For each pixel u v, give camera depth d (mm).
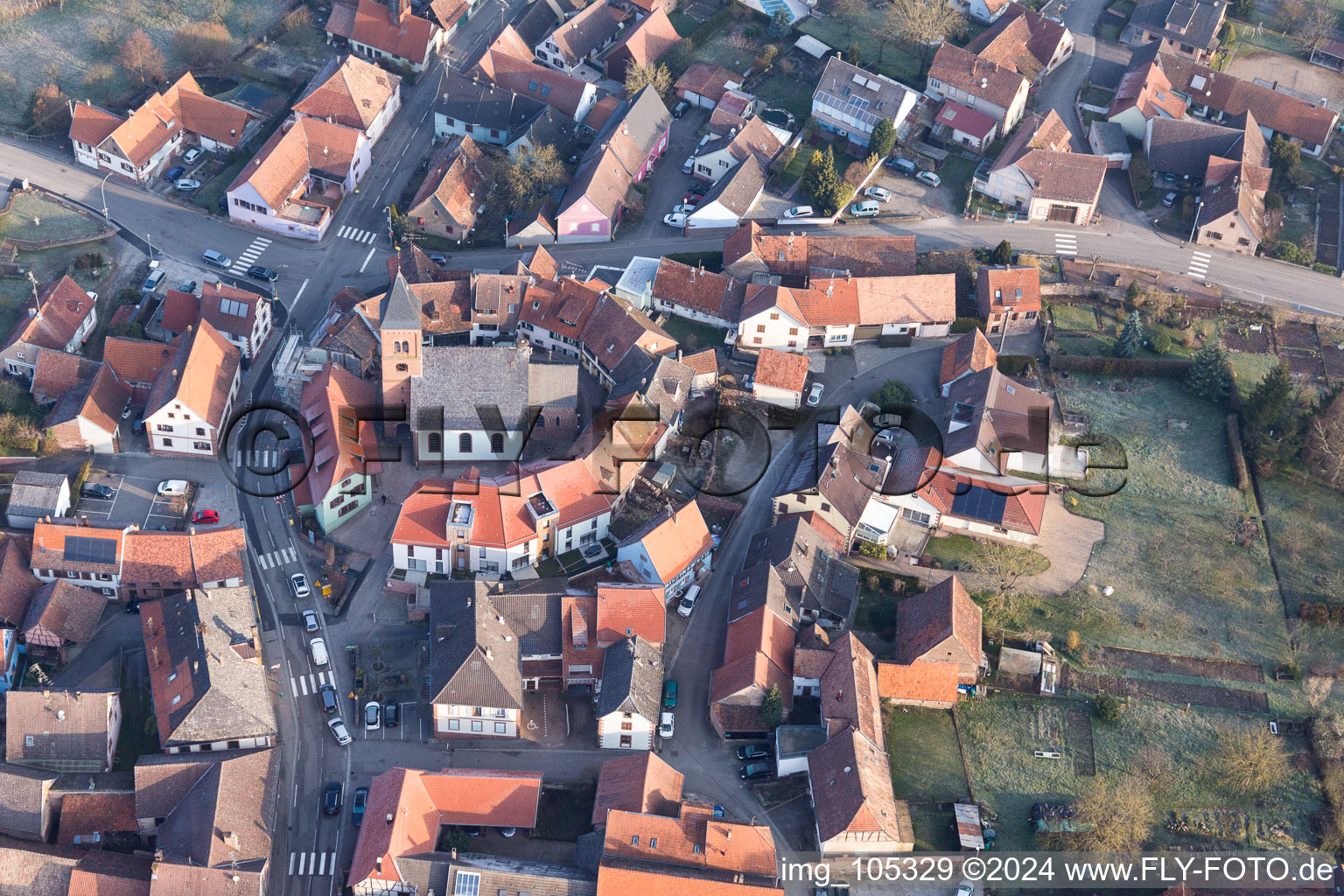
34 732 137125
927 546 164125
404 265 193875
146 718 143875
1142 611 157875
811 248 196125
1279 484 172375
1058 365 186625
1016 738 145125
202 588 150875
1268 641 155375
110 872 126812
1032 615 156750
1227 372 181000
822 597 154625
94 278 193250
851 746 135500
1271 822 138625
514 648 146125
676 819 129625
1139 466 174250
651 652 146125
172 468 169625
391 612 155125
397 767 135375
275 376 181375
